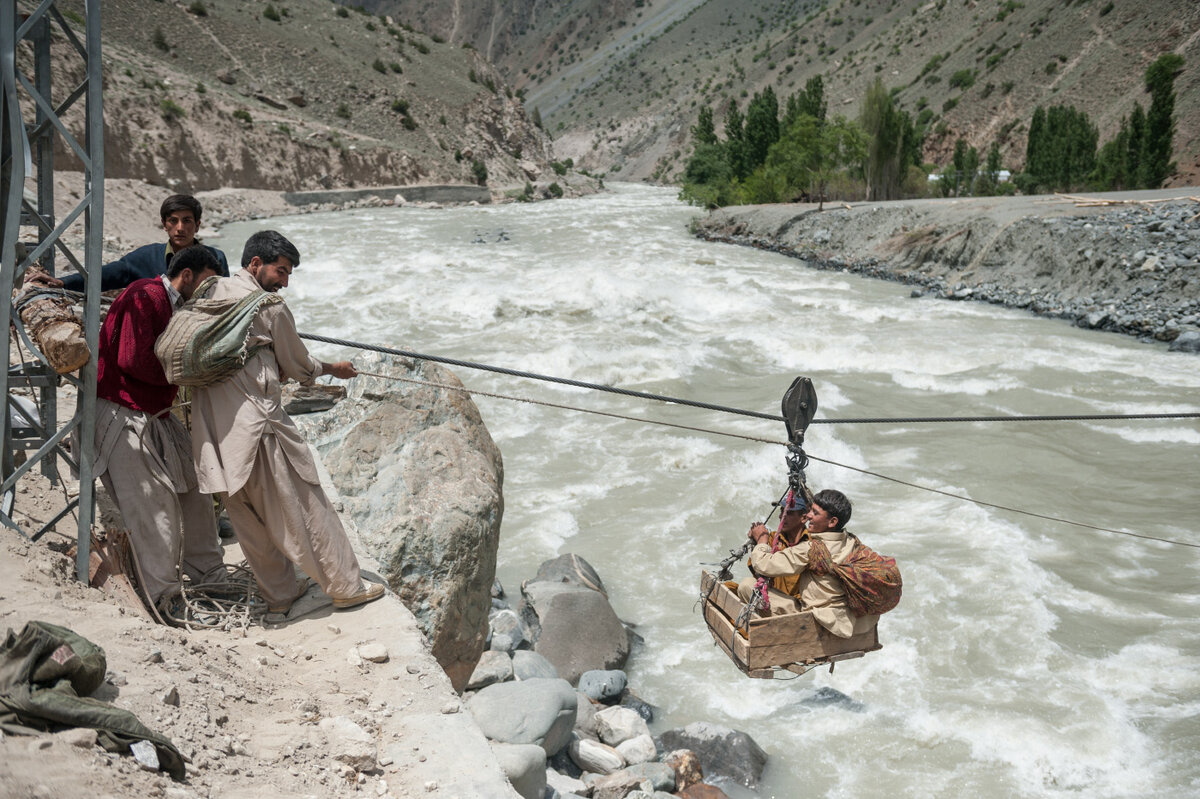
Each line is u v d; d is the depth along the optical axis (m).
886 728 8.15
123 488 4.87
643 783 6.80
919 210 37.84
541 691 6.68
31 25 4.37
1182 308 24.11
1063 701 8.42
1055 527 12.38
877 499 13.28
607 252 39.75
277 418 4.82
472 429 7.93
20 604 4.00
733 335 23.48
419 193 80.25
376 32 107.38
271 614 5.18
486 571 7.26
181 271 4.88
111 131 61.12
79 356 4.40
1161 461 14.85
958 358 21.19
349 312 25.69
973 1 134.38
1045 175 60.34
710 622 5.14
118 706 3.54
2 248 4.45
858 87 142.88
